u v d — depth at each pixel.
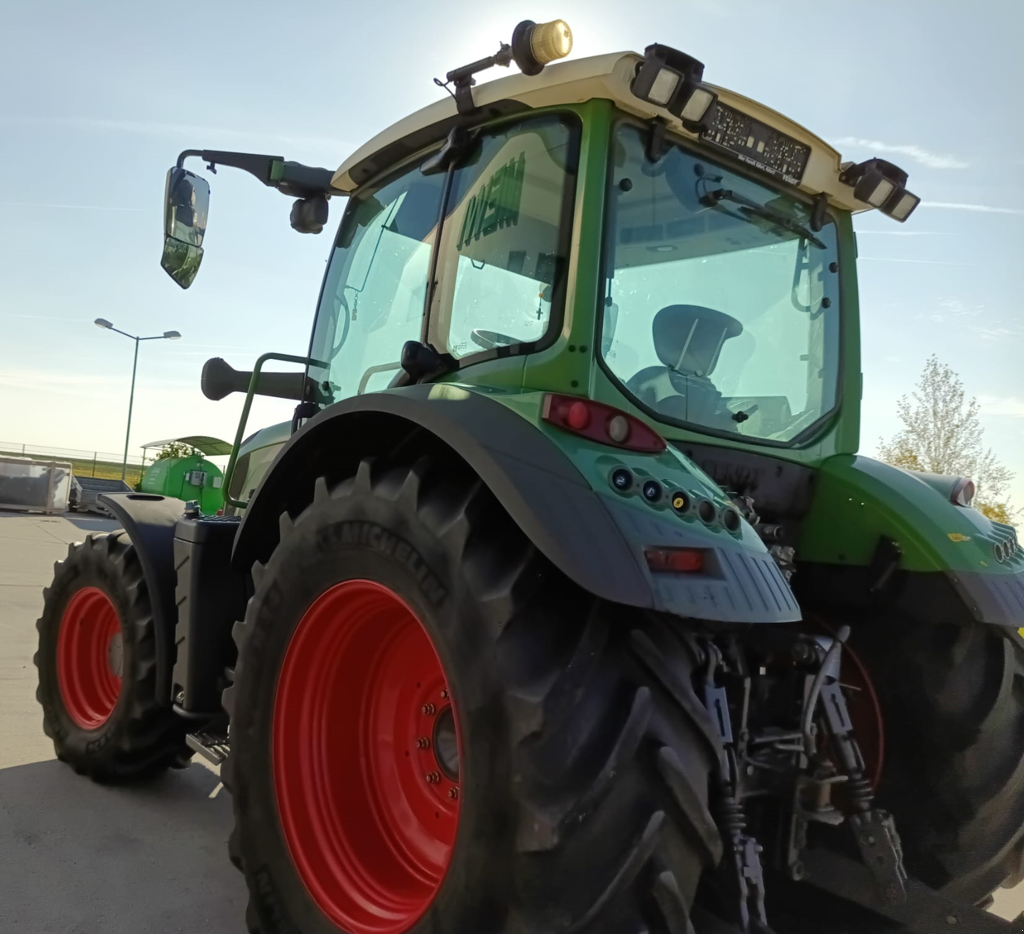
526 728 1.63
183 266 3.04
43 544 12.88
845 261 2.91
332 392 3.19
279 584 2.27
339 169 3.22
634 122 2.31
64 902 2.56
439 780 2.16
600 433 1.90
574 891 1.58
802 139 2.61
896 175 2.77
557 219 2.25
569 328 2.15
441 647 1.80
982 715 2.45
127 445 33.75
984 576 2.44
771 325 2.71
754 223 2.66
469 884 1.68
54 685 3.81
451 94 2.52
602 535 1.71
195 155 3.12
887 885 2.08
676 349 2.42
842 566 2.66
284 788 2.21
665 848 1.64
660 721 1.70
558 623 1.75
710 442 2.45
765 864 2.22
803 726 2.14
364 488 2.07
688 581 1.74
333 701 2.28
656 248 2.36
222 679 3.05
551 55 2.18
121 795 3.49
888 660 2.58
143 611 3.40
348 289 3.20
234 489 3.77
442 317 2.54
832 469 2.71
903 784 2.52
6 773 3.66
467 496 1.89
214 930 2.46
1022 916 2.02
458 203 2.56
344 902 2.09
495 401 1.97
